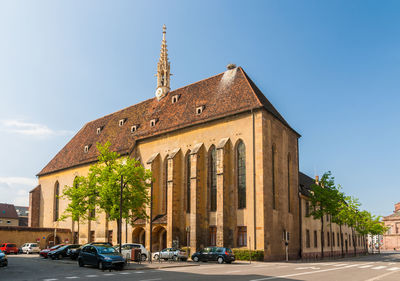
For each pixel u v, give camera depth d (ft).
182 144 177.47
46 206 260.21
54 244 214.90
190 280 66.44
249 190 149.07
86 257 102.68
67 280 70.33
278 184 159.12
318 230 199.93
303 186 195.21
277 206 156.35
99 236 202.59
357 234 307.78
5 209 358.84
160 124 195.31
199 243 155.94
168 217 168.45
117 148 211.00
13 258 152.35
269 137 156.04
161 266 101.60
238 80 175.52
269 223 146.20
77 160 241.35
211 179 163.94
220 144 156.76
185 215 169.68
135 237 185.68
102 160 152.25
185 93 203.00
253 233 144.46
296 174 179.83
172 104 204.13
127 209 145.59
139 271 90.33
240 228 150.71
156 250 175.94
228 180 155.43
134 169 148.25
